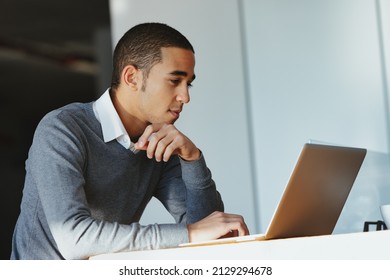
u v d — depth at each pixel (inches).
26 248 112.9
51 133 110.4
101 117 118.9
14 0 465.1
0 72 663.8
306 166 92.5
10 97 769.6
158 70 118.0
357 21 226.5
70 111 116.6
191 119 242.4
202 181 122.3
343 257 80.8
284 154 233.8
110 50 426.9
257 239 92.0
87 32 552.7
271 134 235.3
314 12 231.1
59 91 750.5
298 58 232.7
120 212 121.3
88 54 615.2
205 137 241.0
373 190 205.5
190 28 242.7
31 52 604.4
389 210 98.9
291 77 233.6
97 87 734.5
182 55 118.5
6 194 888.3
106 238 98.6
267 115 235.8
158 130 115.4
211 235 99.0
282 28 234.7
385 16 223.8
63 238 100.7
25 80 699.4
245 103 237.6
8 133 860.6
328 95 229.5
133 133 122.3
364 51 225.6
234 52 238.7
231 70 238.8
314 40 231.1
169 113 120.0
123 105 120.8
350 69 227.1
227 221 100.7
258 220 235.9
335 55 228.8
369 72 225.0
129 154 120.6
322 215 103.0
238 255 82.7
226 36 239.5
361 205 199.8
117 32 247.9
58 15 504.1
